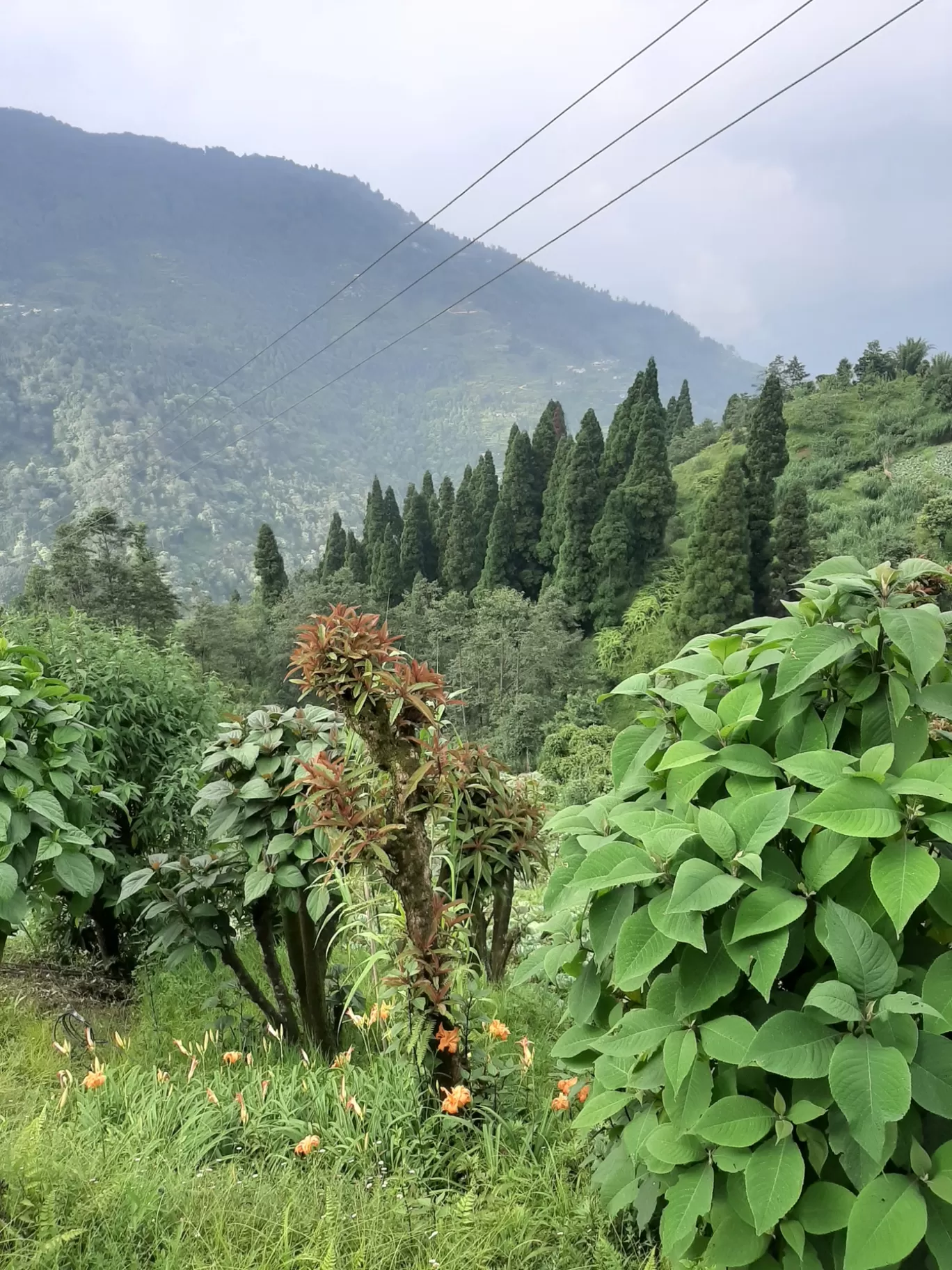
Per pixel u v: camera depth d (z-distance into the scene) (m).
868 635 1.64
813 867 1.56
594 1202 2.25
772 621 1.98
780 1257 1.65
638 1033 1.70
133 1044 3.63
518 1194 2.32
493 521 56.38
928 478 51.22
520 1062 3.12
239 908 3.68
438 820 2.95
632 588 49.38
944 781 1.47
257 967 4.54
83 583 40.81
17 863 3.06
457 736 3.64
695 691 1.90
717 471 61.41
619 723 40.53
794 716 1.76
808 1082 1.55
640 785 2.01
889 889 1.39
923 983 1.50
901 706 1.61
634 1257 2.09
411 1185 2.43
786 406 67.81
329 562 68.31
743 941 1.54
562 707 42.59
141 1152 2.48
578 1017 2.10
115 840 4.72
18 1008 3.99
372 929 3.09
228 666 44.16
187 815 5.08
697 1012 1.66
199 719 5.55
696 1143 1.69
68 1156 2.32
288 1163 2.53
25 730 3.39
